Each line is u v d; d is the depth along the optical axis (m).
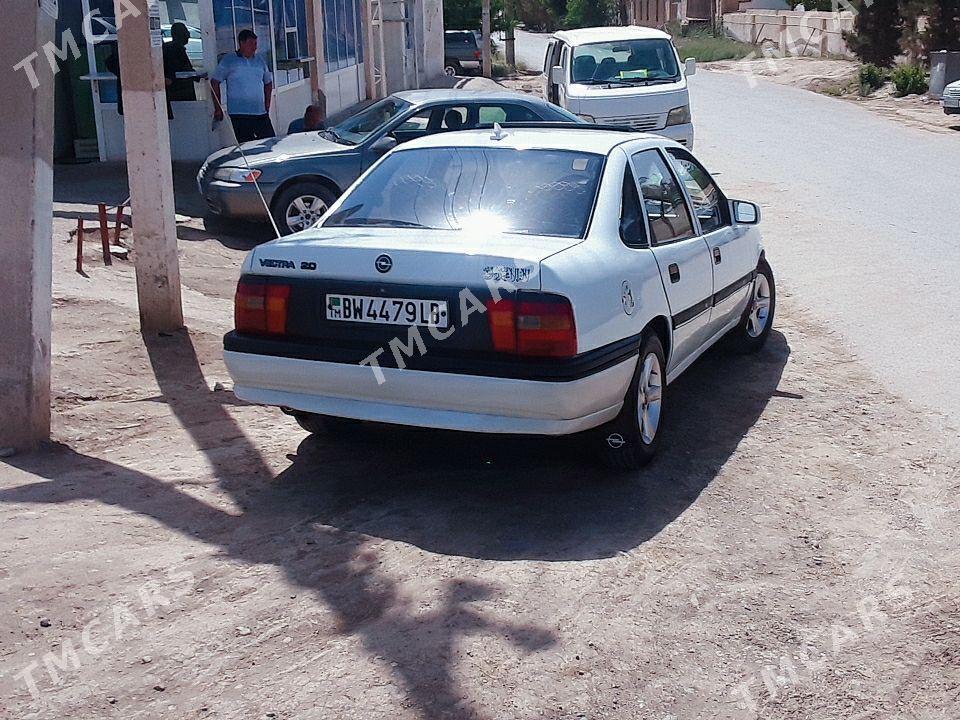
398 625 3.83
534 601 4.04
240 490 5.04
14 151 5.13
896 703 3.53
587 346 4.64
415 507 4.89
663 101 15.48
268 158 11.02
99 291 8.08
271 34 16.73
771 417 6.29
